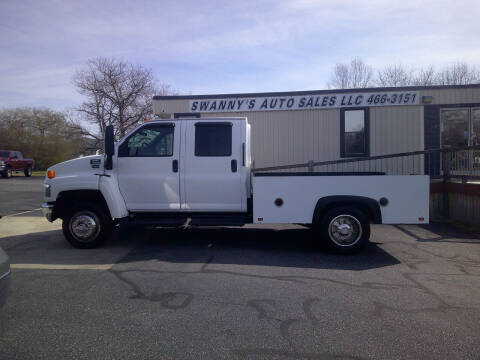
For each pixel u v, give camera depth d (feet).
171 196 23.11
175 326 12.93
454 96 42.14
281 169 43.60
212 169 22.95
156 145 23.30
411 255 22.45
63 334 12.35
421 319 13.53
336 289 16.56
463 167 34.76
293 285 17.07
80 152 130.31
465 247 24.40
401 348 11.49
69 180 23.08
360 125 43.06
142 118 118.83
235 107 44.42
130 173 23.18
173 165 23.04
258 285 17.06
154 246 24.58
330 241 22.20
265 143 44.21
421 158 42.39
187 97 44.78
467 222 31.14
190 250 23.54
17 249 23.85
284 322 13.25
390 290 16.48
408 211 21.91
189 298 15.48
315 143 43.62
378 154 42.78
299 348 11.48
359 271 19.22
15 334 12.35
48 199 23.43
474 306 14.75
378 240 26.48
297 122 43.80
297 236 27.68
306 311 14.20
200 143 23.07
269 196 22.43
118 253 22.76
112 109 119.03
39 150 150.61
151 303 14.94
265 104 44.06
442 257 22.00
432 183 35.17
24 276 18.33
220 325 13.01
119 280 17.72
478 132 42.19
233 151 22.95
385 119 42.73
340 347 11.55
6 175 98.53
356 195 22.07
